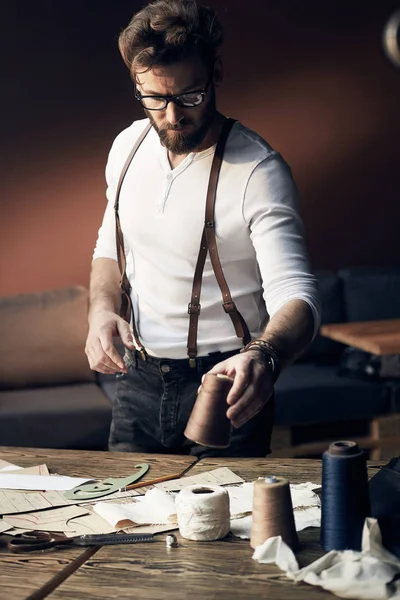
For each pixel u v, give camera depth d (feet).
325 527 5.64
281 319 6.72
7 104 17.93
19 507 6.61
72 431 15.02
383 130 19.71
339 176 19.63
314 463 7.56
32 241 18.30
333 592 5.13
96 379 17.15
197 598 5.14
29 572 5.54
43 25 17.92
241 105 19.06
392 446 16.51
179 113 7.11
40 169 18.20
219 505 5.94
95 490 6.96
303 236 7.66
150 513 6.42
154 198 8.00
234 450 7.96
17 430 14.84
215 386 5.83
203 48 7.05
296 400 16.11
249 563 5.58
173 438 8.16
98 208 18.51
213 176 7.74
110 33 18.19
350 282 18.51
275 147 19.29
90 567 5.59
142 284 8.24
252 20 18.88
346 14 19.31
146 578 5.41
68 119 18.21
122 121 18.45
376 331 16.19
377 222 19.89
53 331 16.69
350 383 16.37
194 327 7.95
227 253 7.80
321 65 19.30
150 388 8.22
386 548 5.51
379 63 19.56
